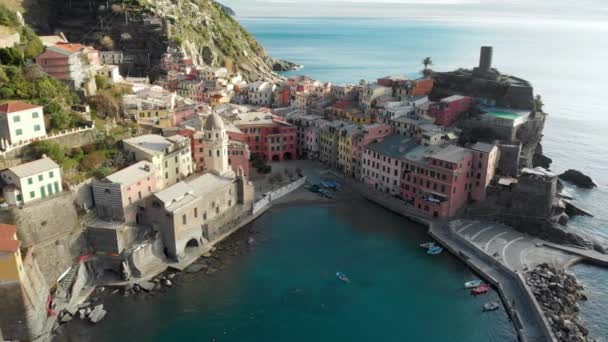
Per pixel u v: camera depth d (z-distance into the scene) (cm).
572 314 11300
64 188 12019
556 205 15675
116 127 15600
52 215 11556
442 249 14100
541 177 14850
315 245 14238
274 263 13288
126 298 11569
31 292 10244
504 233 14788
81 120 14275
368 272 13000
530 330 10656
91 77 17525
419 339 10675
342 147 19150
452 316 11381
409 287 12406
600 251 14125
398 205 16412
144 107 17925
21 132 12238
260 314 11294
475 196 15925
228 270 12912
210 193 14175
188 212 13325
